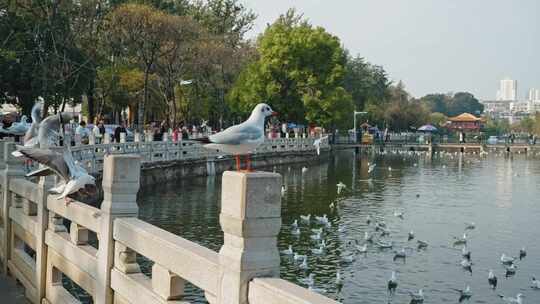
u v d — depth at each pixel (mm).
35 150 7172
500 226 28203
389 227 27406
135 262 6133
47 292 8625
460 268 20234
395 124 118500
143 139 40875
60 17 41062
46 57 39219
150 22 46781
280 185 3984
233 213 3959
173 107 54469
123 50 50344
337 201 35406
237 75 65062
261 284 3768
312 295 3463
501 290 18000
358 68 109562
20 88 40000
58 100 41062
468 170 61375
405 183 46688
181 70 54688
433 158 81375
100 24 46250
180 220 26438
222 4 76750
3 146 12055
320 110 64812
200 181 40406
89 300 14570
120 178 6191
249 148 6828
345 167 60844
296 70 63188
